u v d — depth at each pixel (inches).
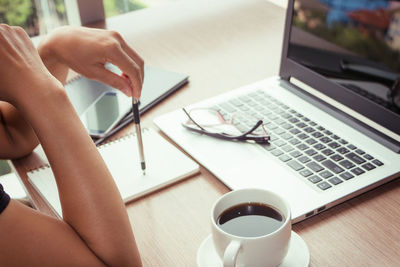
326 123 35.0
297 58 38.9
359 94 33.9
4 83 23.0
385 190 29.7
